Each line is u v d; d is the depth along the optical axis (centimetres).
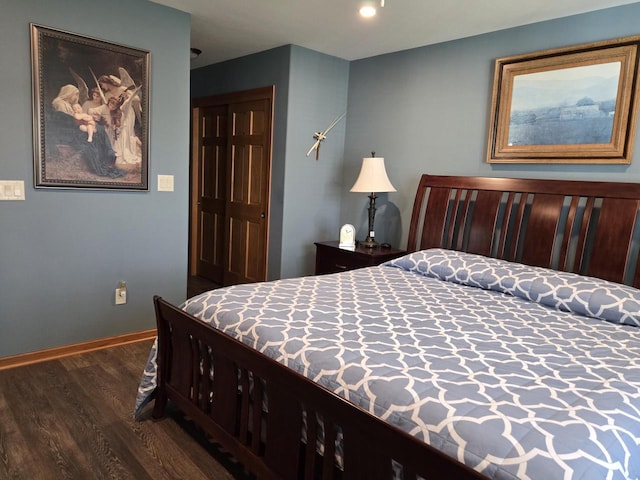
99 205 292
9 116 252
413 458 108
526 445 103
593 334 188
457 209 337
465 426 111
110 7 280
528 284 239
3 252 259
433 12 290
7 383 250
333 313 192
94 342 301
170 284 333
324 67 402
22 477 177
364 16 301
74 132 275
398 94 383
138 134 301
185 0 291
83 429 210
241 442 169
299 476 147
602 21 273
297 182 400
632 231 253
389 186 364
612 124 268
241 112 434
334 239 439
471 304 224
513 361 152
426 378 134
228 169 457
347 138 427
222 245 488
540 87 297
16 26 249
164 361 216
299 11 301
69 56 268
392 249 376
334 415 129
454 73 345
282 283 246
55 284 280
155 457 193
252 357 156
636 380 140
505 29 315
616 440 108
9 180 256
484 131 330
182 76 317
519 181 302
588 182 271
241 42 374
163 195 320
